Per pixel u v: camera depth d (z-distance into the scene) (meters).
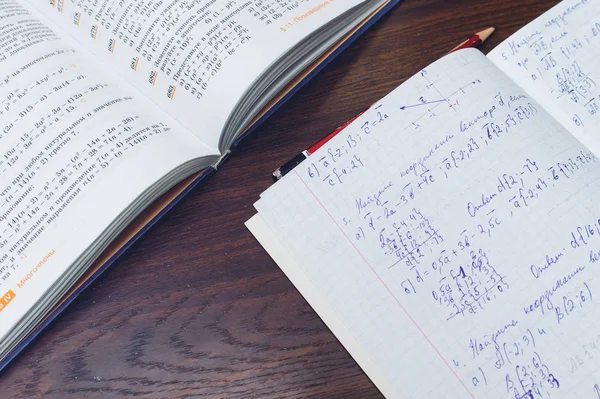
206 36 0.44
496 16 0.48
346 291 0.39
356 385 0.38
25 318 0.38
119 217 0.39
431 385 0.36
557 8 0.45
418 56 0.48
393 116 0.42
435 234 0.39
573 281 0.37
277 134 0.46
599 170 0.40
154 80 0.45
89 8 0.47
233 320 0.40
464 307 0.37
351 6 0.46
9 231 0.40
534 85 0.43
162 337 0.40
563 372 0.35
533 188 0.39
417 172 0.41
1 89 0.44
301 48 0.44
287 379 0.38
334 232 0.40
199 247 0.42
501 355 0.36
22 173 0.41
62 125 0.42
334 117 0.46
